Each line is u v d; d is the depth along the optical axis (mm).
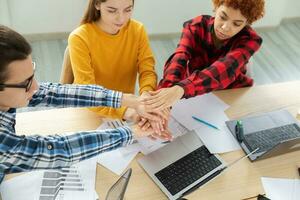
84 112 1523
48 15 2982
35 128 1433
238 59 1621
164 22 3225
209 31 1707
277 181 1319
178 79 1621
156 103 1469
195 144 1405
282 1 3322
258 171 1351
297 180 1330
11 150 973
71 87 1359
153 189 1262
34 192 1211
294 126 1529
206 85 1563
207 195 1254
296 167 1376
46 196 1202
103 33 1620
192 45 1756
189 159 1353
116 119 1508
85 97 1373
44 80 2734
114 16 1525
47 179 1253
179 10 3176
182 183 1275
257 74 3006
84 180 1266
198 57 1801
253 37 1686
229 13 1517
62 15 3008
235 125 1513
